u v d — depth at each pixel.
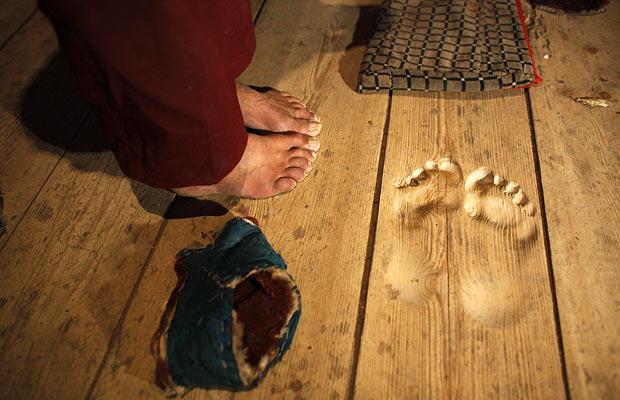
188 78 0.75
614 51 1.29
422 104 1.21
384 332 0.87
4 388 0.84
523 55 1.23
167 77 0.73
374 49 1.27
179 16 0.68
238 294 0.87
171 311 0.88
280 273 0.84
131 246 1.01
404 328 0.87
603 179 1.04
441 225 0.99
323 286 0.93
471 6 1.36
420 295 0.91
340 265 0.96
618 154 1.08
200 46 0.73
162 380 0.83
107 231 1.03
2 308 0.93
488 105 1.20
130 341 0.88
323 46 1.38
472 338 0.86
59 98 1.30
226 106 0.85
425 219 1.00
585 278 0.91
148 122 0.80
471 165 1.09
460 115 1.18
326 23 1.44
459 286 0.92
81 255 1.00
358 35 1.40
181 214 1.05
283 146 1.08
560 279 0.91
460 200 1.03
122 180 1.12
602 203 1.00
